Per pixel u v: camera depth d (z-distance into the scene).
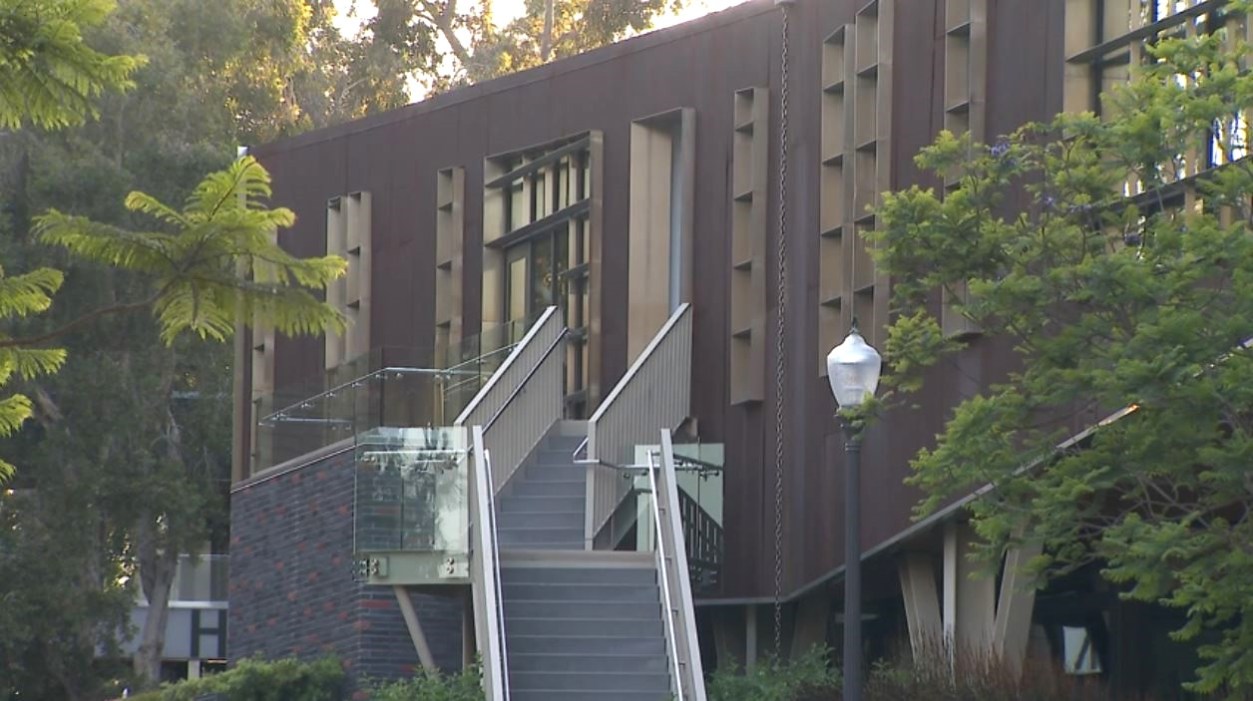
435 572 22.73
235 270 11.74
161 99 47.03
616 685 20.59
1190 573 12.70
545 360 25.53
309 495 27.41
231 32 51.12
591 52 27.56
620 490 23.95
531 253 28.86
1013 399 14.04
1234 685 13.27
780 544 23.02
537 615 21.45
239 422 33.66
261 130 55.38
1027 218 15.03
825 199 22.16
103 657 45.91
